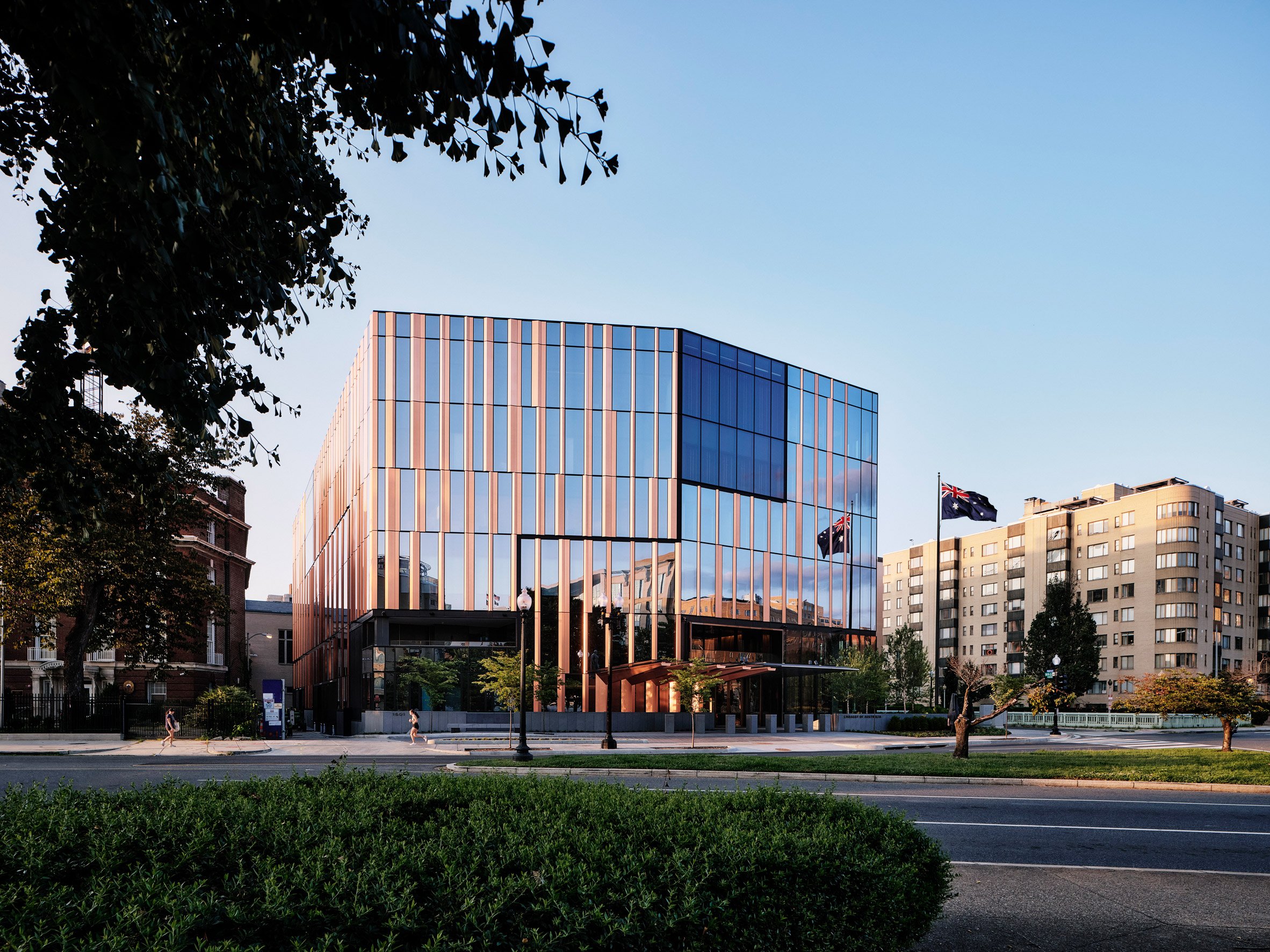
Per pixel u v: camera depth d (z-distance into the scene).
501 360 46.47
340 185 6.68
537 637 44.84
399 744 33.44
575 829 5.32
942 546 124.50
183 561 37.50
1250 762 22.69
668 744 35.31
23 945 3.22
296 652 85.88
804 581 53.75
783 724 50.47
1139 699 29.81
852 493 57.59
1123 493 108.50
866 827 5.99
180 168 4.54
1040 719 62.94
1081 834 12.20
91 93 3.88
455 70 4.31
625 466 47.66
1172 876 9.49
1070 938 7.21
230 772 20.84
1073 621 77.62
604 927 3.91
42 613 32.66
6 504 6.18
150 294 4.79
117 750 28.50
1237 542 98.94
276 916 3.57
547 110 4.64
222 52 4.47
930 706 64.69
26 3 3.77
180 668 53.22
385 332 44.91
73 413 5.41
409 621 43.22
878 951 5.14
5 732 33.25
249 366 6.27
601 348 48.22
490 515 45.12
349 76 4.58
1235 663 95.88
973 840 11.70
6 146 5.35
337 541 55.59
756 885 4.48
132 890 3.84
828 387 57.12
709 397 50.59
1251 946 7.08
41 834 4.88
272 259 5.95
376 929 3.65
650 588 47.28
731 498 50.97
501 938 3.69
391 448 44.22
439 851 4.55
